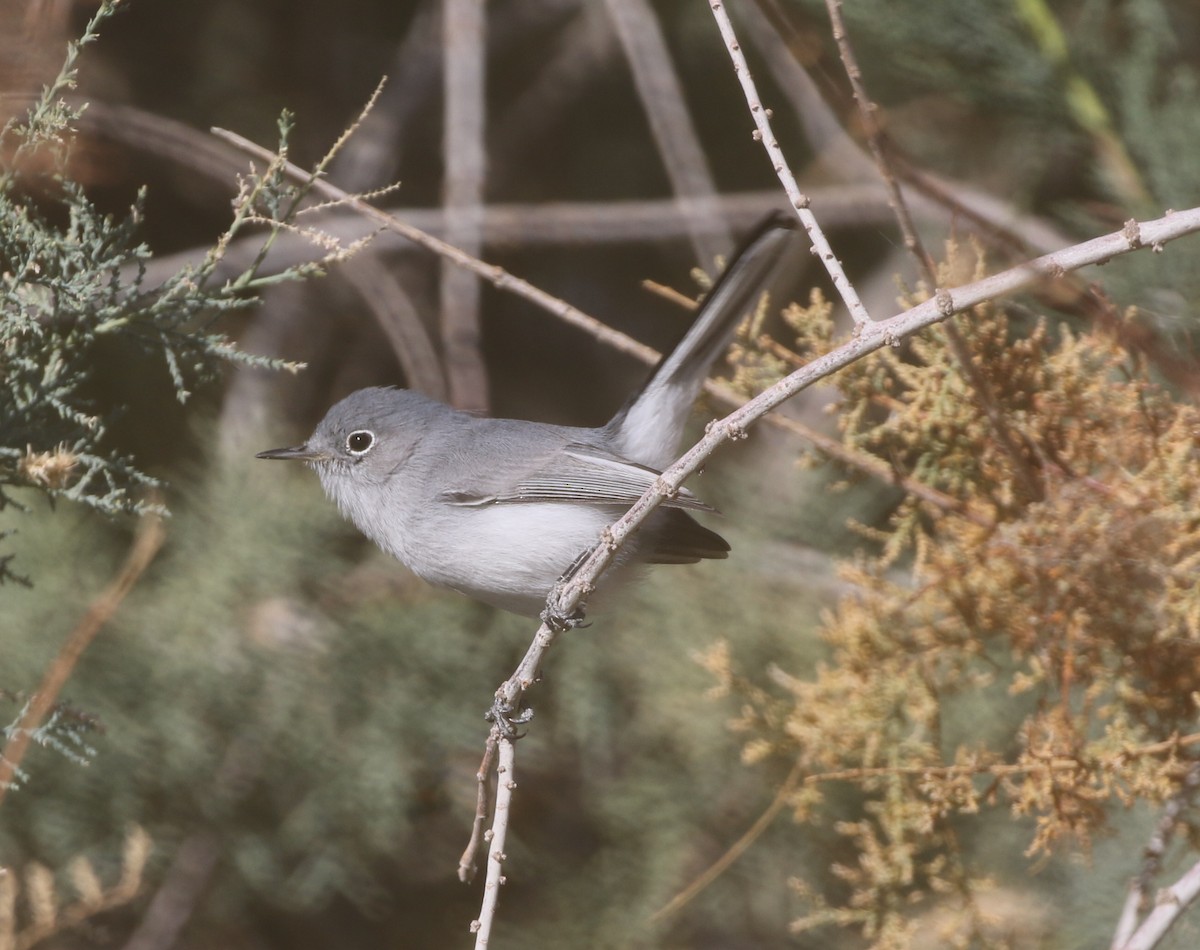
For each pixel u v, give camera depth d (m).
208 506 11.76
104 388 12.42
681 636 10.36
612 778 11.18
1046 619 6.49
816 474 10.39
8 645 10.72
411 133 15.30
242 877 10.99
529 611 8.24
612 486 7.79
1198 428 6.33
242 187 6.48
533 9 15.63
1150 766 6.30
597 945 10.70
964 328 6.70
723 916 10.51
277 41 14.56
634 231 13.88
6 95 7.05
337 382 14.65
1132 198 8.38
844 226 13.60
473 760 11.26
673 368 7.46
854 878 7.07
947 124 11.52
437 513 8.17
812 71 5.69
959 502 6.93
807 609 10.16
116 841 10.66
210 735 10.99
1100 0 8.85
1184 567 6.12
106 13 6.29
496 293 14.99
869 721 6.93
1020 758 6.46
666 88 13.45
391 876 11.60
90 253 6.30
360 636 11.18
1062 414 6.64
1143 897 6.17
